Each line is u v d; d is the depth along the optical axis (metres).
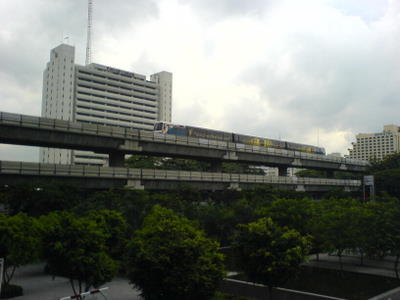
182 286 19.03
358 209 36.84
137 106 178.25
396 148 172.62
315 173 131.12
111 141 55.22
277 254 23.12
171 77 199.75
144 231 21.59
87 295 24.55
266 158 80.94
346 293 28.47
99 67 166.75
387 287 30.22
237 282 29.88
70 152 153.62
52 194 42.25
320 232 37.16
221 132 77.62
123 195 42.75
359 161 113.12
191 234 20.98
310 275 34.47
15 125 44.91
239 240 24.50
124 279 35.06
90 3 197.50
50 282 34.50
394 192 90.25
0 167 43.53
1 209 54.91
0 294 28.69
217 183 70.19
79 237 22.47
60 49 154.12
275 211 40.16
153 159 91.62
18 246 26.39
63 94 152.88
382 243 33.22
